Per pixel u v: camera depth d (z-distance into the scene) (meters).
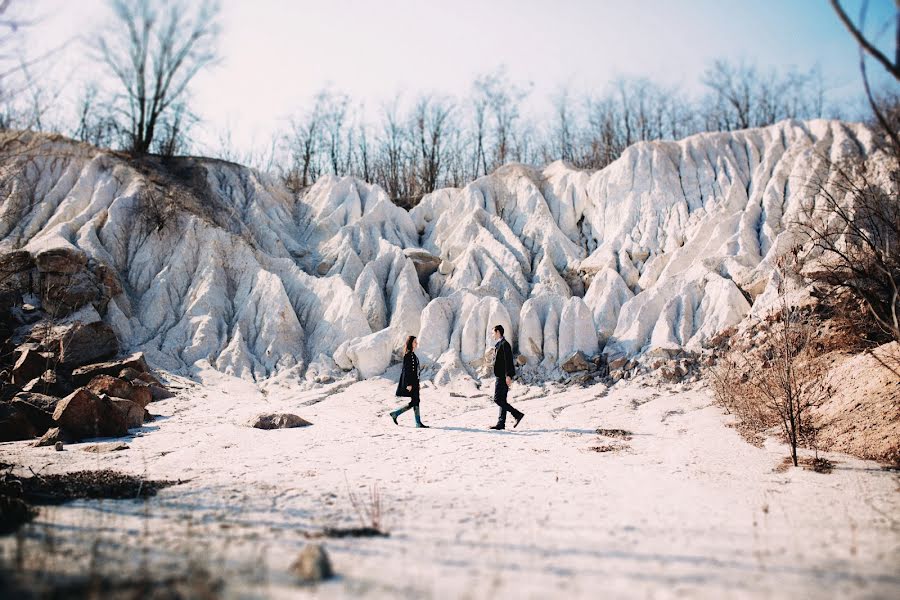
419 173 34.41
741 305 15.13
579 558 4.32
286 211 24.81
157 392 13.48
